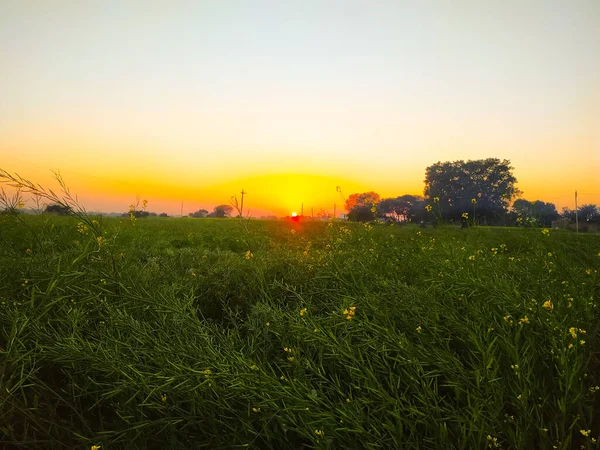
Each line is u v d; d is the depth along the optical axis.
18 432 2.27
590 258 4.33
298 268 4.80
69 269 2.95
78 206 3.18
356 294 3.42
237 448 2.03
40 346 2.40
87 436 2.23
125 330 2.80
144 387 2.12
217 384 2.13
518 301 2.81
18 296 3.26
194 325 2.70
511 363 2.27
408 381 2.26
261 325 3.13
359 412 2.01
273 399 1.97
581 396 1.97
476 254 4.03
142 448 2.06
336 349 2.43
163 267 4.89
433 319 2.80
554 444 1.88
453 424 2.04
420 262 4.41
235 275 4.51
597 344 2.49
